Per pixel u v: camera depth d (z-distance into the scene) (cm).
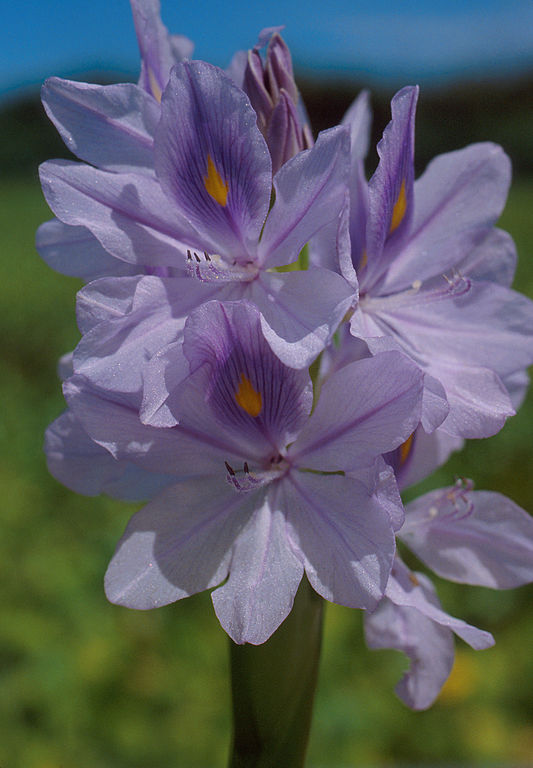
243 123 35
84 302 35
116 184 36
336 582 35
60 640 62
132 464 37
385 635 39
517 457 88
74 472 37
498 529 39
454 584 72
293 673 37
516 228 187
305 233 35
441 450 39
